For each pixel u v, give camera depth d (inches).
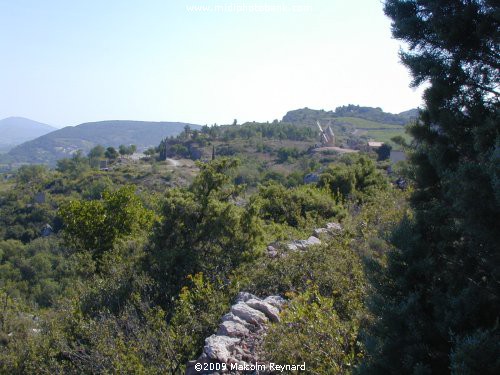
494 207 140.9
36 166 4156.0
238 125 5595.5
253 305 257.1
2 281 1353.3
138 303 329.1
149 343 244.7
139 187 2842.0
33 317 492.1
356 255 304.0
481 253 155.1
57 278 1437.0
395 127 5644.7
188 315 265.3
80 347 272.8
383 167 1214.3
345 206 741.3
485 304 142.9
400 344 146.3
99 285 402.9
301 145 4362.7
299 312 210.4
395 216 374.0
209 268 410.3
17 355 318.3
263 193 733.9
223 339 222.2
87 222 765.3
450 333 133.3
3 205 2652.6
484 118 176.4
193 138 4817.9
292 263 324.5
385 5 210.4
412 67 195.9
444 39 188.5
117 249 571.5
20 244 1964.8
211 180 486.6
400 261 161.3
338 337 192.5
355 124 5925.2
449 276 159.5
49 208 2465.6
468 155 181.8
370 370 150.1
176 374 230.4
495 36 177.6
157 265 411.5
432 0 192.4
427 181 194.2
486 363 121.2
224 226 442.3
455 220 169.9
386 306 150.1
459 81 187.0
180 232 447.8
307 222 603.8
